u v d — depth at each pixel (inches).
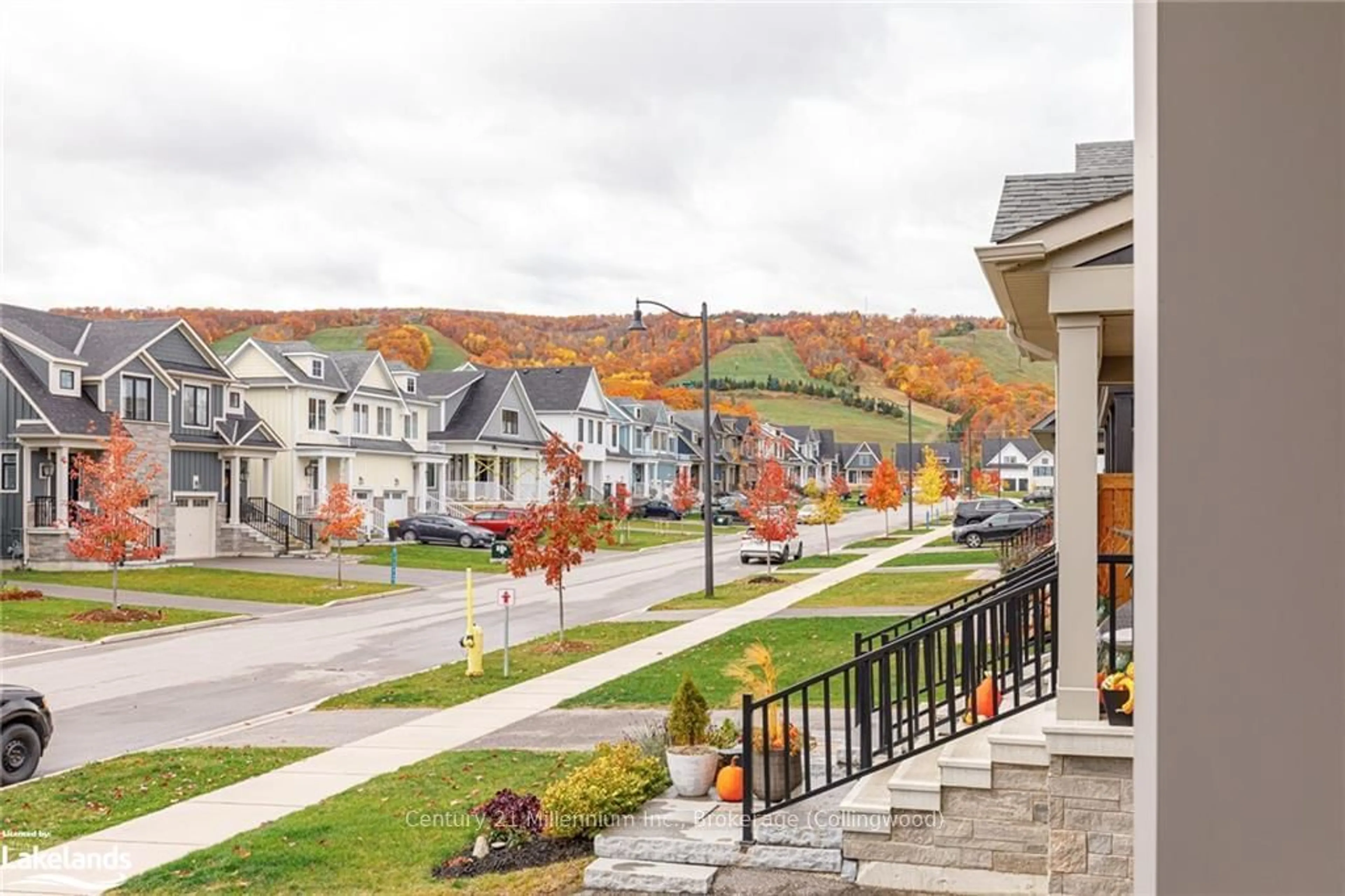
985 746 306.7
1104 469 847.7
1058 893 276.2
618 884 294.7
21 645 870.4
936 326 6899.6
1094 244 285.0
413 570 1529.3
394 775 426.6
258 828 357.1
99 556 1049.5
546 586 1332.4
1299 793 63.8
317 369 1893.5
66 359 1407.5
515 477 2491.4
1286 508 64.1
